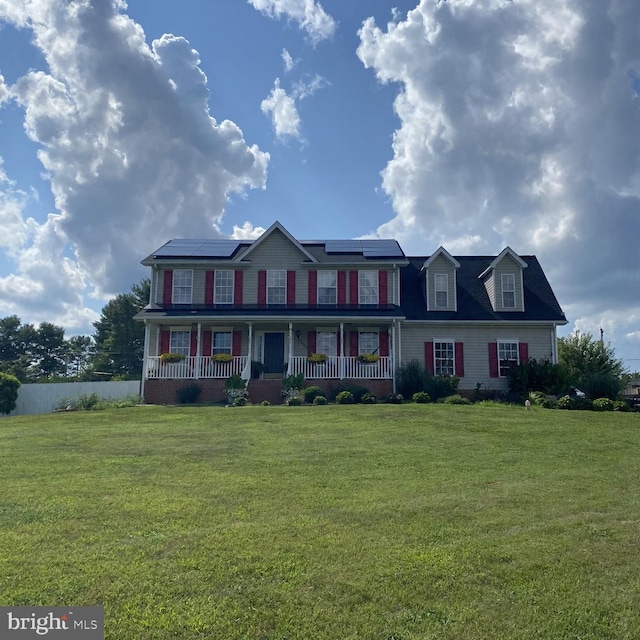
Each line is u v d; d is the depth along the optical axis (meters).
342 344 24.80
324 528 6.64
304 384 23.56
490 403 20.92
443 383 24.14
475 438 12.99
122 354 59.81
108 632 4.41
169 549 5.93
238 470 9.71
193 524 6.73
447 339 26.30
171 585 5.14
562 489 8.59
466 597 5.03
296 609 4.79
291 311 25.62
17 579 5.21
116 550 5.89
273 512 7.25
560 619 4.70
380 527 6.71
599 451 11.71
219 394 24.08
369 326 26.38
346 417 16.20
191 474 9.38
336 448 11.77
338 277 26.81
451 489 8.53
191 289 26.62
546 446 12.16
